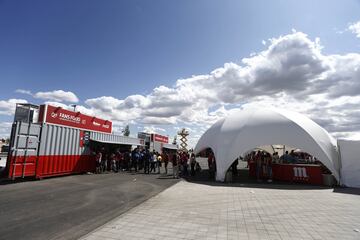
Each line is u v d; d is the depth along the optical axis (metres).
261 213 7.07
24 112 13.68
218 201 8.69
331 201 8.77
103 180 13.98
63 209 7.28
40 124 13.60
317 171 13.46
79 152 16.83
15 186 11.15
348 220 6.40
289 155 16.33
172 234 5.27
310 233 5.42
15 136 12.13
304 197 9.50
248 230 5.59
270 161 14.71
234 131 16.02
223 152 15.42
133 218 6.46
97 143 19.06
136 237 5.06
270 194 10.14
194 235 5.22
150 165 19.14
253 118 16.27
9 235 5.12
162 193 10.22
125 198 9.05
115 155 19.22
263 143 14.82
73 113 16.38
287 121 15.23
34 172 13.11
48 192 9.87
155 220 6.29
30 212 6.89
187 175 17.73
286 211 7.31
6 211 6.95
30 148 12.92
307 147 14.20
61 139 15.11
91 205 7.86
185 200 8.84
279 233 5.41
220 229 5.63
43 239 4.94
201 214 6.91
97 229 5.54
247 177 16.95
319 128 16.08
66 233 5.28
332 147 14.89
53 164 14.39
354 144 13.08
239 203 8.37
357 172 12.76
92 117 18.55
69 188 10.95
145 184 12.73
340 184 13.05
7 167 12.55
